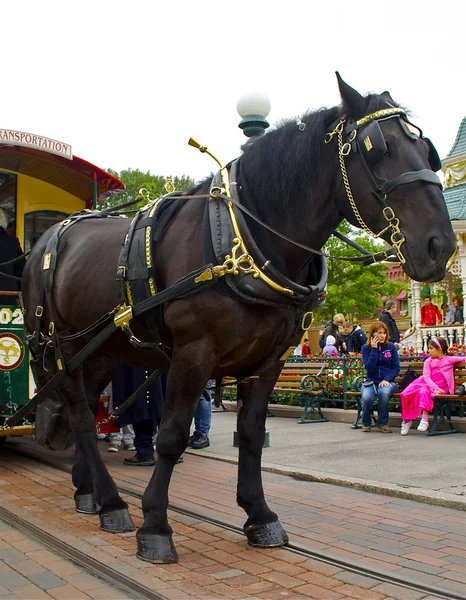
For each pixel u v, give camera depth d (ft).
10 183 27.32
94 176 26.76
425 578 11.98
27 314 18.01
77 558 13.15
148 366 15.11
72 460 24.73
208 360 12.43
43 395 16.71
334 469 21.90
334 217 12.51
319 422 35.17
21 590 11.50
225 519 16.14
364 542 14.24
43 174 27.53
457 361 29.81
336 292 91.91
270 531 13.82
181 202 13.96
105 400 26.22
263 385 14.29
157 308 13.08
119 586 11.73
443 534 14.84
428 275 10.64
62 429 18.24
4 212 27.20
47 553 13.61
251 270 11.95
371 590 11.32
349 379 36.78
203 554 13.33
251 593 11.17
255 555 13.26
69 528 15.21
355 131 11.62
